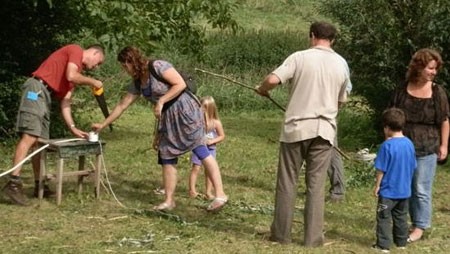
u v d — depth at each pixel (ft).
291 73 31.78
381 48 58.75
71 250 31.55
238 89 88.48
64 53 38.32
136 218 36.70
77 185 42.78
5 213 36.86
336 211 40.19
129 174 47.75
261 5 136.15
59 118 56.85
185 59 92.73
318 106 31.65
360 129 65.41
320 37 32.42
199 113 37.45
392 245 33.63
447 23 55.83
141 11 55.93
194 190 41.98
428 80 33.45
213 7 58.49
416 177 34.32
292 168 32.55
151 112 81.92
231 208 39.63
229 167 51.85
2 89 54.80
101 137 62.13
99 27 55.31
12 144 54.70
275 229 33.30
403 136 33.06
